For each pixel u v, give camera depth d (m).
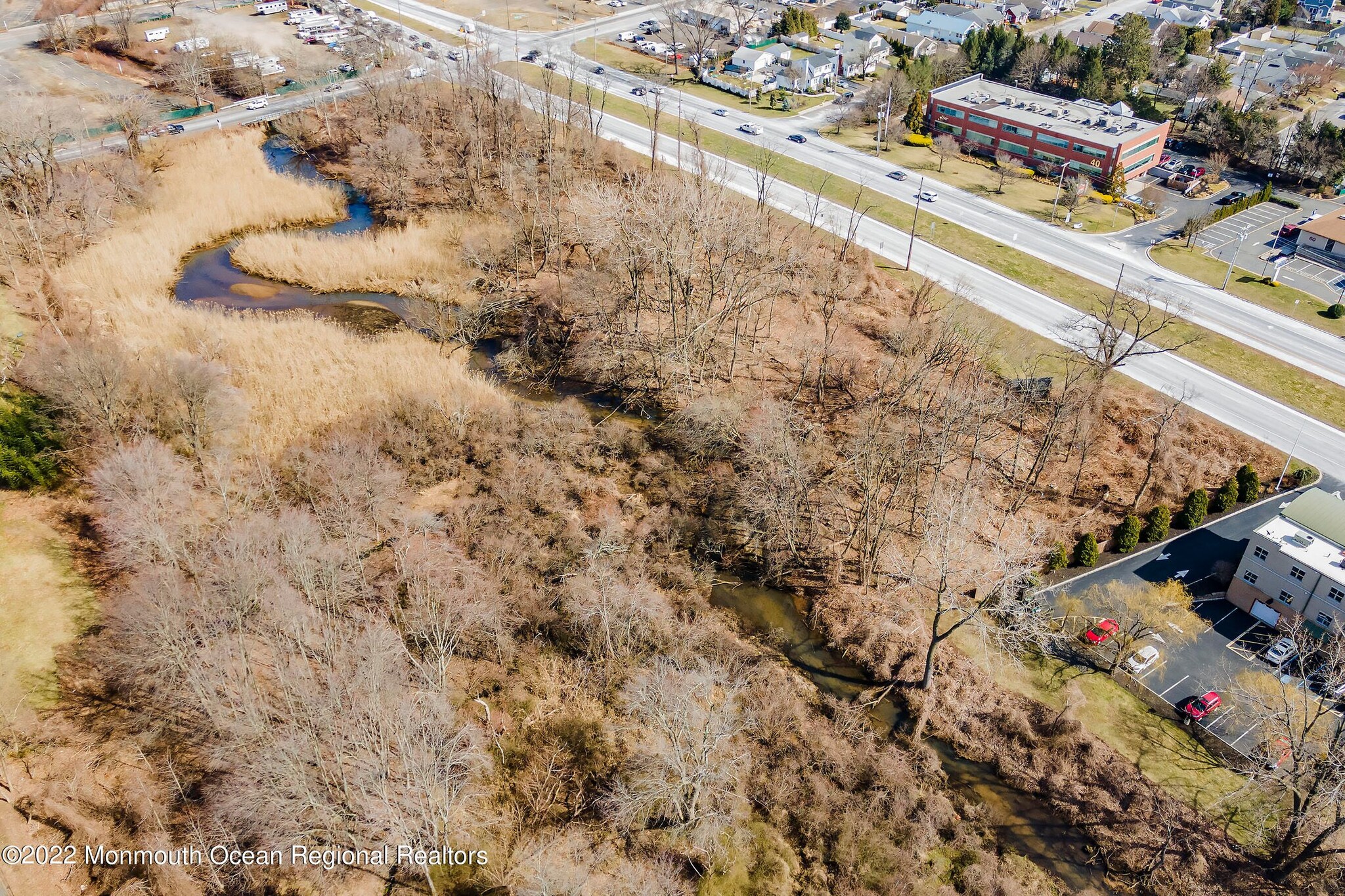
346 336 91.06
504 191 122.69
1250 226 124.81
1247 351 95.56
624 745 55.22
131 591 56.19
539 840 50.19
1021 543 66.00
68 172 110.31
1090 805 53.28
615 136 143.75
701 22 176.00
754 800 53.62
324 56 169.25
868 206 124.81
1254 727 54.00
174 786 50.78
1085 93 161.62
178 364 73.31
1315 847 47.03
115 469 63.03
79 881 46.31
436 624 55.94
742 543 72.19
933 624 61.00
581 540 68.88
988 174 139.50
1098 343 94.81
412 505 72.31
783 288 101.12
